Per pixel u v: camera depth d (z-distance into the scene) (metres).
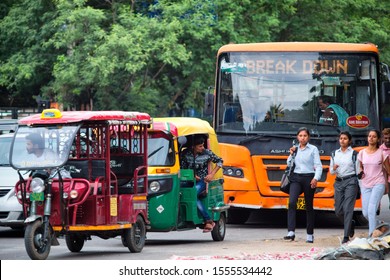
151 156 21.23
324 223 28.70
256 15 48.31
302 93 26.25
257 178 26.11
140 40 44.22
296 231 25.59
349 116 26.08
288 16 49.88
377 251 16.33
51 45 48.44
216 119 26.44
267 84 26.34
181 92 49.50
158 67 48.44
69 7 45.50
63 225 17.89
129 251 19.78
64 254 19.23
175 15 45.84
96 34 44.72
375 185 20.86
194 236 24.20
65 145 17.97
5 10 51.97
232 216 28.28
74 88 46.06
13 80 49.94
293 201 21.89
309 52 26.33
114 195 18.56
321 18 50.50
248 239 23.06
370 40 50.59
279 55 26.39
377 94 26.16
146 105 47.66
